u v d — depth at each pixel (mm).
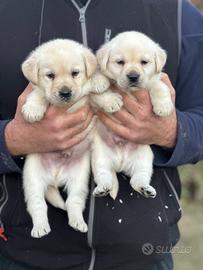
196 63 1021
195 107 1028
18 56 980
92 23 993
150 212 968
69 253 970
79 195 975
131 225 956
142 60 991
